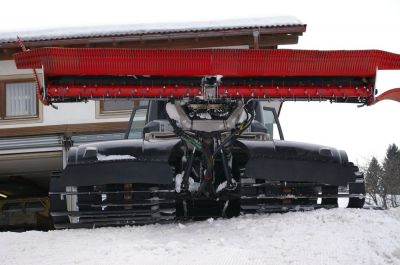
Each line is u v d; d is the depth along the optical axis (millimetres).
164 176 6801
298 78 6414
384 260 5297
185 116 6781
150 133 7395
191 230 6680
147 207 7344
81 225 7277
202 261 5102
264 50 6223
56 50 6105
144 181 6789
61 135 17016
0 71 17609
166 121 8086
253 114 6910
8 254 5883
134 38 16984
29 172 19219
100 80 6320
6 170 18719
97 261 5258
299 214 6961
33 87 17469
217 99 6477
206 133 6801
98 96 6316
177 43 17266
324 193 7523
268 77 6391
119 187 7246
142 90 6352
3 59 17578
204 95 6359
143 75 6270
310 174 7047
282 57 6250
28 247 6133
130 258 5277
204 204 7785
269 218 6930
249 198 7297
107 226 7316
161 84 6371
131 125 9219
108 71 6207
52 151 17062
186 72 6254
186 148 7016
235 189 7340
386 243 5730
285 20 16875
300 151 7102
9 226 18188
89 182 6832
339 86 6422
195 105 6758
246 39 17156
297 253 5367
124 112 16938
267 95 6391
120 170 6812
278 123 9078
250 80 6395
